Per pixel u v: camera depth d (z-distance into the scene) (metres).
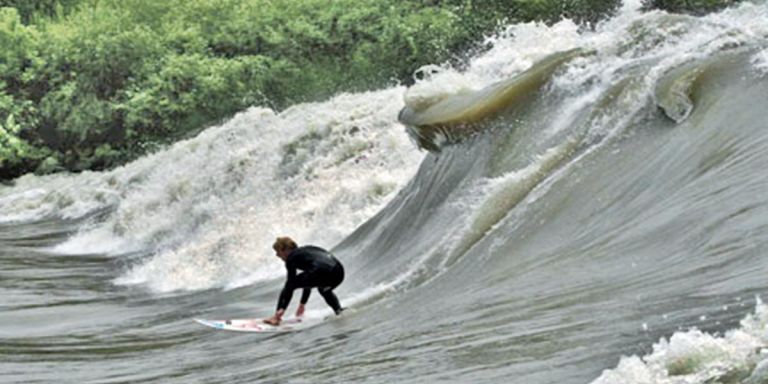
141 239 59.84
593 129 31.59
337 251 40.38
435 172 37.50
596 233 26.50
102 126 101.94
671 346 14.83
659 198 26.11
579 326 19.70
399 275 32.31
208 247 47.81
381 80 99.56
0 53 107.06
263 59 101.12
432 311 25.45
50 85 105.38
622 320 19.12
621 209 26.91
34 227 72.31
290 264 29.86
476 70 42.09
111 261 55.56
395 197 42.31
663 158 27.73
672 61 31.56
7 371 28.03
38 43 107.81
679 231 23.62
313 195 50.38
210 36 106.44
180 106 99.50
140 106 99.56
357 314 28.98
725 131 27.00
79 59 104.94
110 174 79.75
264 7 106.88
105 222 67.75
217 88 99.38
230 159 58.69
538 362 17.95
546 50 41.69
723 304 18.05
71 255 59.28
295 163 55.12
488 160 34.31
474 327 22.17
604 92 32.38
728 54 30.83
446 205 34.59
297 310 30.75
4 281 49.22
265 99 96.44
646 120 30.27
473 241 30.72
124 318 37.16
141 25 109.31
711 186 24.92
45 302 42.47
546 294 23.31
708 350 14.48
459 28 98.25
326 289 29.84
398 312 27.16
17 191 92.56
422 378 18.95
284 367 23.66
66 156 101.81
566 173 30.45
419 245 34.12
